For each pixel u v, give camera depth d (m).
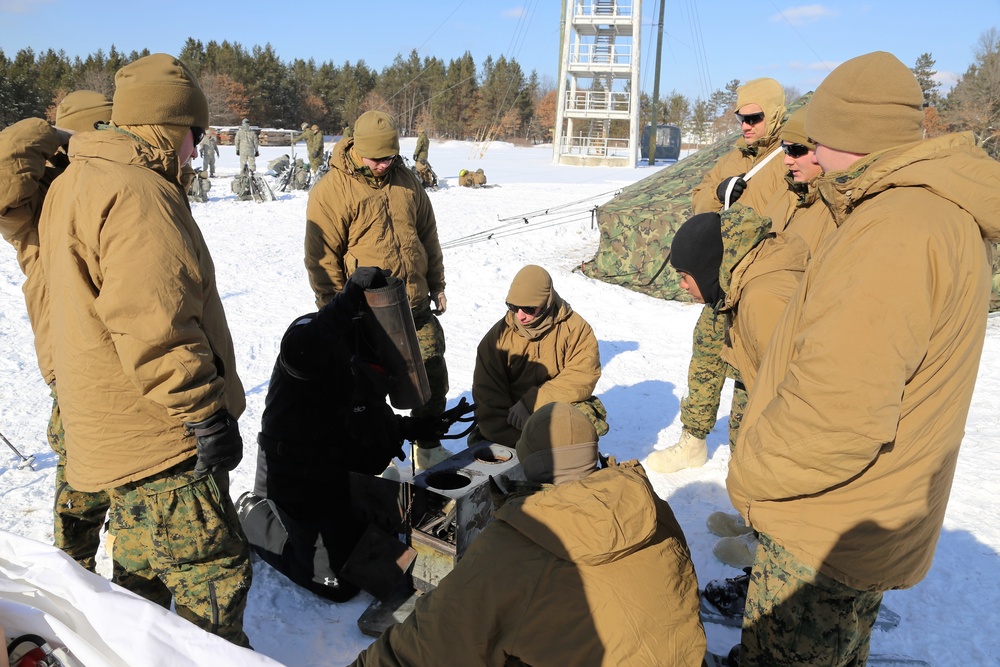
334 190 3.75
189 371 2.00
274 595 2.92
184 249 2.06
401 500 2.79
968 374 1.75
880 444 1.64
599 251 8.75
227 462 2.15
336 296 2.92
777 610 1.92
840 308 1.63
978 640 2.77
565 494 1.72
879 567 1.78
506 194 18.58
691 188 8.43
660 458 4.14
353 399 2.86
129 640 1.64
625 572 1.71
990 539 3.43
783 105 3.73
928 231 1.59
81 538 2.58
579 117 32.78
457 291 8.27
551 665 1.67
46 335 2.51
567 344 3.64
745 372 2.33
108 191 1.97
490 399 3.71
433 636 1.72
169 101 2.15
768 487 1.78
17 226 2.45
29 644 1.68
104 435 2.09
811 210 2.80
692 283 2.31
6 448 4.01
